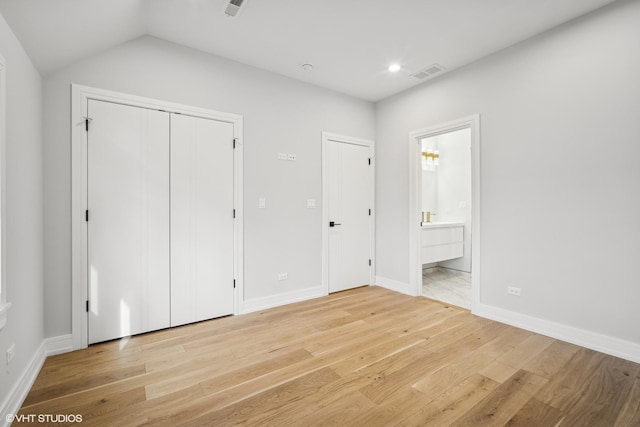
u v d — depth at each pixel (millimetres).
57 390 1757
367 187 4141
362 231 4094
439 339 2459
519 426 1470
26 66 1864
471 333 2578
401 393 1731
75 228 2281
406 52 2879
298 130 3475
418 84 3605
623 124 2129
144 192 2561
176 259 2713
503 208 2809
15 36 1688
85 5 1782
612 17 2170
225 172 2961
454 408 1604
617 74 2150
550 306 2516
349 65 3137
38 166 2078
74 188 2279
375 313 3084
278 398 1688
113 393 1729
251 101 3131
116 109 2443
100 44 2287
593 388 1780
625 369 1987
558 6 2213
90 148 2346
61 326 2238
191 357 2158
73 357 2158
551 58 2488
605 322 2225
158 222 2623
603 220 2229
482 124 2969
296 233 3463
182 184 2734
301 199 3500
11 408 1516
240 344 2369
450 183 5281
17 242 1690
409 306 3309
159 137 2623
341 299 3568
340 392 1741
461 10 2266
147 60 2572
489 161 2908
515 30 2521
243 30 2527
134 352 2232
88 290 2342
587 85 2293
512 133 2738
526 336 2514
